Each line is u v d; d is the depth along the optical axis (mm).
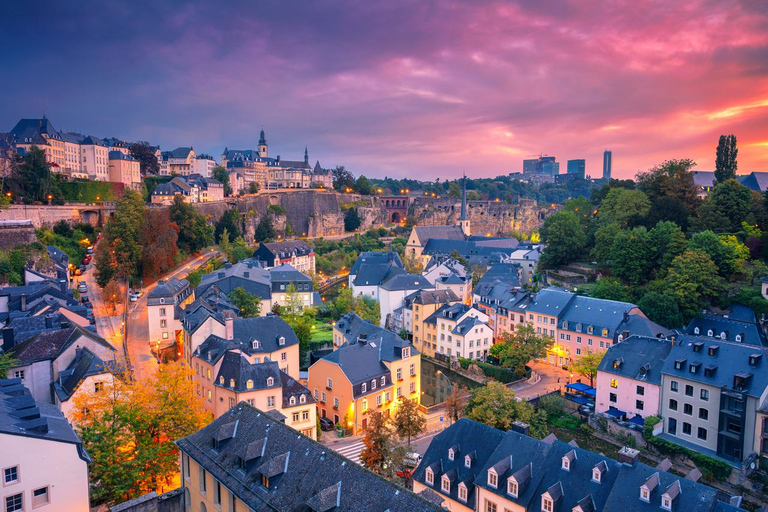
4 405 47000
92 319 106875
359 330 108562
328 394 87188
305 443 41406
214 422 49656
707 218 124062
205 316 88438
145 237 152250
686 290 105000
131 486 53125
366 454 65938
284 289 144875
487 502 52031
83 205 169625
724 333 93562
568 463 49375
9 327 78188
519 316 124375
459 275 174625
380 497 34281
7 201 139500
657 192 145750
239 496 40500
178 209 181000
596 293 122438
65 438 45812
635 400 84312
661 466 47500
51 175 169000
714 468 71250
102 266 132250
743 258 109250
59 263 131625
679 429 79000
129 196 156750
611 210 151125
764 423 69312
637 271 120062
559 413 89875
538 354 106938
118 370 70562
